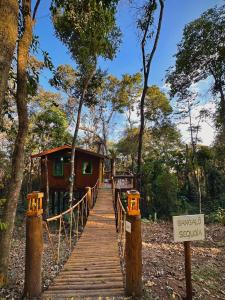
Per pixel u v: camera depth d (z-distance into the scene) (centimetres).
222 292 535
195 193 2447
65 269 536
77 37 1312
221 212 1761
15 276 559
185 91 2255
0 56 353
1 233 509
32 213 423
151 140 3703
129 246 422
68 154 2033
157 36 1582
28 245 416
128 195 436
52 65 782
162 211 1942
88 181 2030
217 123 2344
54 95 2661
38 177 2653
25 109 583
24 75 585
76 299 395
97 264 569
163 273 582
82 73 1526
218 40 1795
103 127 3544
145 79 1628
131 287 414
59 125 2609
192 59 1930
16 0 375
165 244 1013
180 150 2917
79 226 1333
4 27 359
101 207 1362
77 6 872
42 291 429
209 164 2544
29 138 2584
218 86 1973
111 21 1044
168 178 1997
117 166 4038
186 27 1870
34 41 723
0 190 1709
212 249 938
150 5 1576
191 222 400
